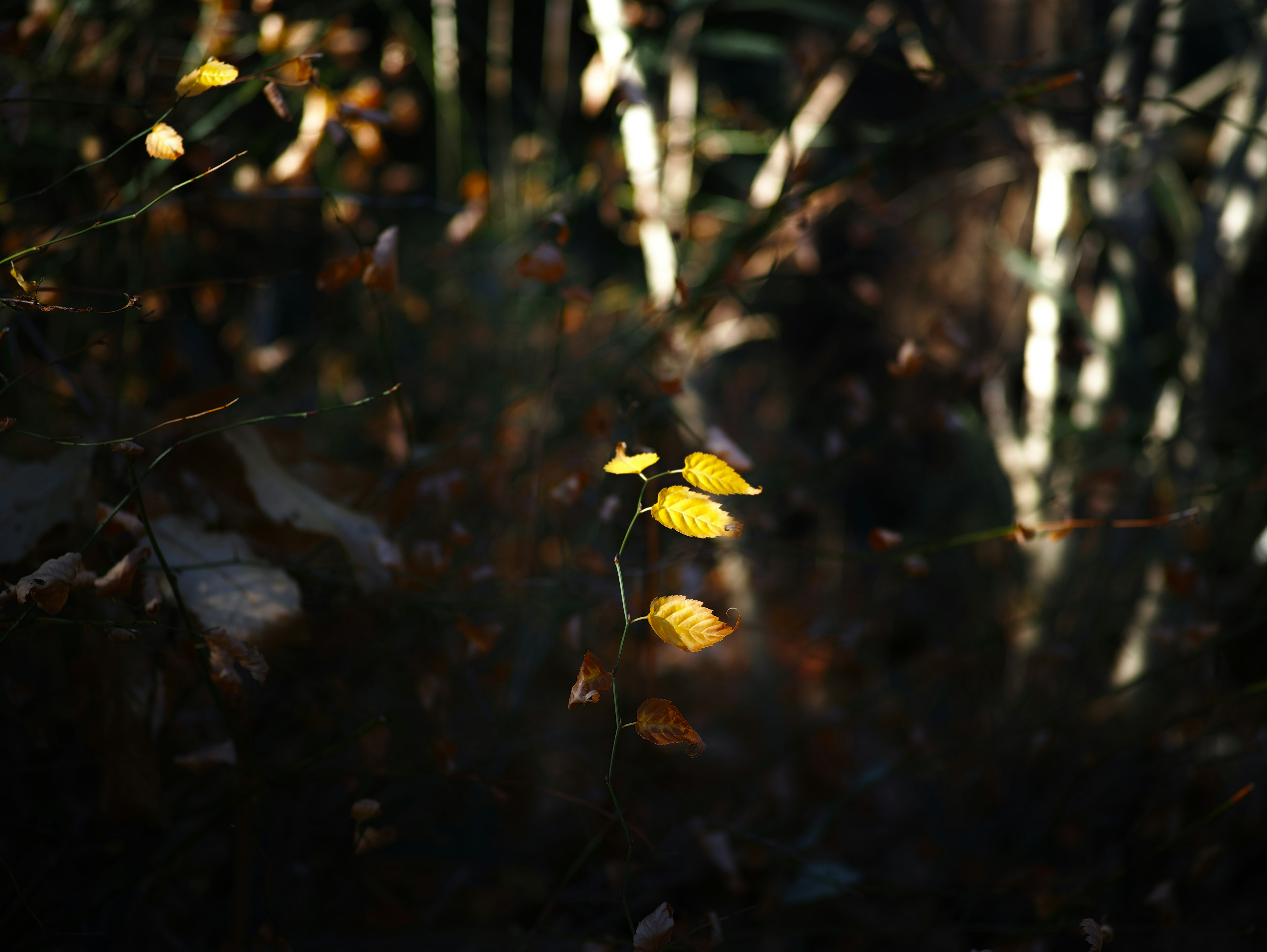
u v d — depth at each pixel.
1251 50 1.79
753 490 1.06
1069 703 1.45
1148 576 1.82
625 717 1.54
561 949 1.37
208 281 1.20
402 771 1.27
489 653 1.47
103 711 1.20
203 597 1.20
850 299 1.52
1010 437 1.94
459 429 1.48
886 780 1.69
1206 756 1.65
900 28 1.77
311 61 1.22
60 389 1.32
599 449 1.43
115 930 1.29
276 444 1.27
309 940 1.32
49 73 1.38
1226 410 1.49
